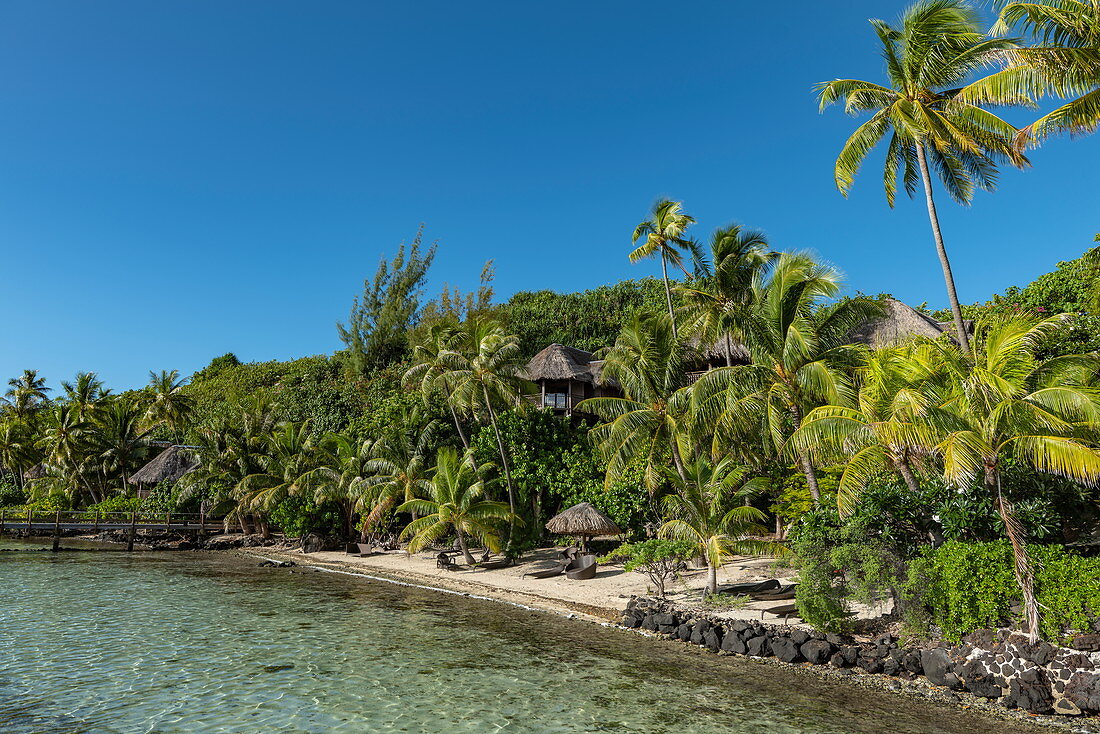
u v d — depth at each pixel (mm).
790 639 14883
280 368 77625
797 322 20797
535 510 32812
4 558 34312
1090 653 11047
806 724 10773
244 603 21938
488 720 10969
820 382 20016
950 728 10539
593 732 10477
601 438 27016
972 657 12461
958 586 13039
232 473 42719
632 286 72375
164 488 48188
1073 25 13992
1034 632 11789
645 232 28438
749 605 18453
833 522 16547
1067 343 19266
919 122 18812
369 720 10914
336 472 37688
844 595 15281
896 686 12625
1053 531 13734
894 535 15484
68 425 54156
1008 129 18375
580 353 46406
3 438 61094
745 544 18859
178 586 25594
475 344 33219
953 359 15336
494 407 35125
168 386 60719
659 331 26547
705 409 22359
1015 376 13781
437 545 36562
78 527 40719
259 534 45031
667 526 21125
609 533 26484
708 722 10906
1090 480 11852
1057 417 12477
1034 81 14812
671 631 17266
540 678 13359
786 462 26141
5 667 13727
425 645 16172
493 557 31984
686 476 25719
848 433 15742
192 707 11414
